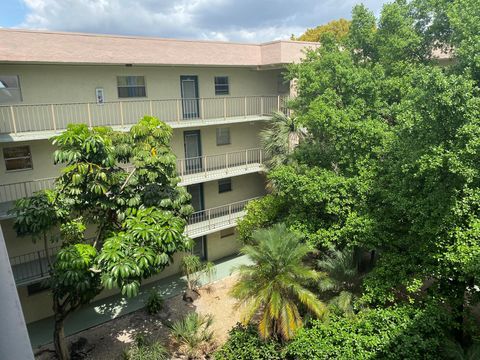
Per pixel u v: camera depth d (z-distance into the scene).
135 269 8.83
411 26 13.85
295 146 15.75
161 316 13.94
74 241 10.38
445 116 8.65
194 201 18.08
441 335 9.69
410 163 9.50
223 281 16.48
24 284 12.03
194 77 17.16
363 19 14.45
